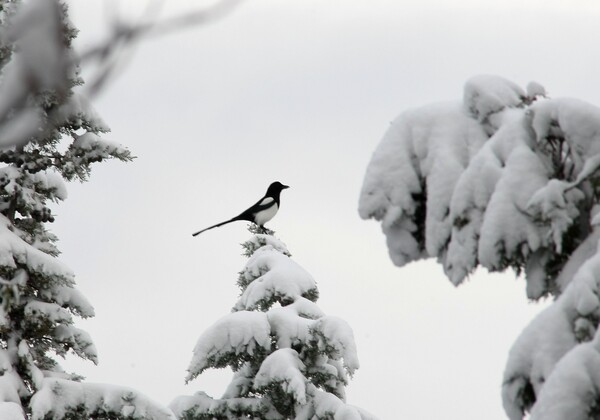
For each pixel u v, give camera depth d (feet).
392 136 38.47
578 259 31.22
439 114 38.14
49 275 75.77
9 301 19.07
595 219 29.58
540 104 33.68
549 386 25.44
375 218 37.70
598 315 27.25
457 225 33.73
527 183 32.60
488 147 34.47
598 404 25.04
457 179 35.68
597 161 31.17
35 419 71.41
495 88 37.47
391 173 37.60
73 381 75.92
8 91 7.57
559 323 27.78
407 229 37.52
